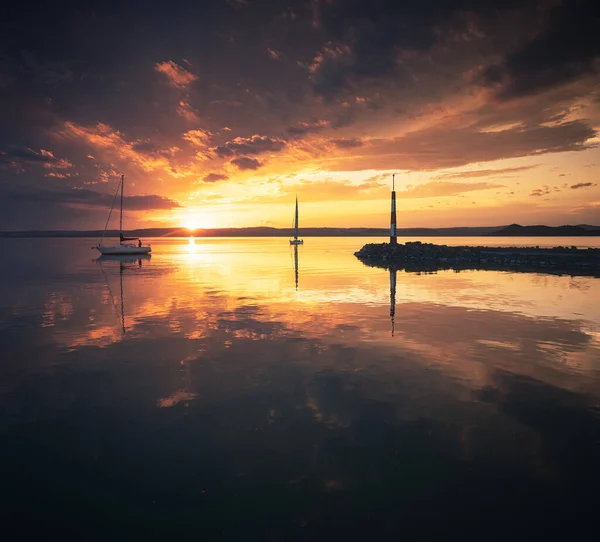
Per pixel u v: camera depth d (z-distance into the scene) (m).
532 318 18.53
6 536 5.27
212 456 7.11
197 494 6.07
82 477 6.54
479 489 6.11
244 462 6.91
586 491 6.04
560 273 39.53
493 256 55.75
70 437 7.85
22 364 12.35
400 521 5.46
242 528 5.36
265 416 8.65
